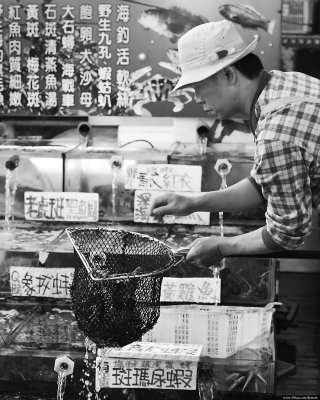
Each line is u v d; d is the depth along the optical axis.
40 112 3.87
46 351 2.50
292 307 3.54
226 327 2.50
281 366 2.94
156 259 2.17
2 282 2.88
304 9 4.53
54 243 2.87
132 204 3.22
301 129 1.96
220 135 3.74
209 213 3.10
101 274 1.96
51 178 3.24
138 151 3.23
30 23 3.78
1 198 3.24
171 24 3.75
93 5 3.75
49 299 2.90
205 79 2.13
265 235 2.14
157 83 3.81
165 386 2.41
